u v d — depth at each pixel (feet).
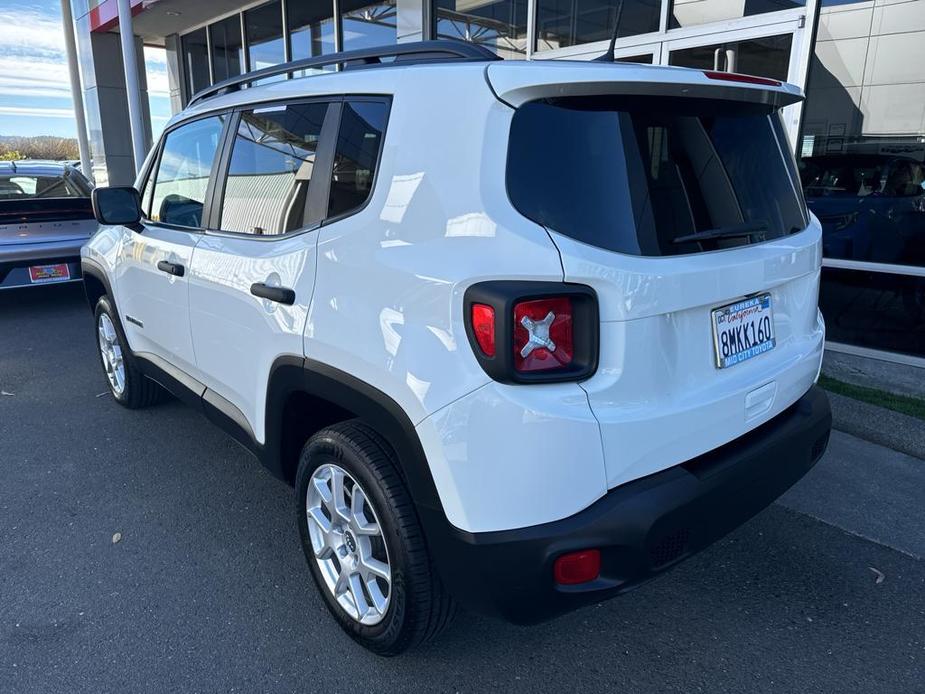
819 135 18.45
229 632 8.43
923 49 16.63
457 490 6.20
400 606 7.17
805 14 17.90
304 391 7.99
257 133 9.38
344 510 7.90
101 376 18.04
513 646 8.20
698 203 6.85
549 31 24.61
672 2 20.88
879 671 7.81
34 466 12.80
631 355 6.11
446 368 6.15
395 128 7.06
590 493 6.06
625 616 8.73
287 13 38.17
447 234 6.32
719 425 6.90
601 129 6.38
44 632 8.42
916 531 10.67
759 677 7.72
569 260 5.83
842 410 14.78
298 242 8.04
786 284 8.06
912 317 17.19
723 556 10.00
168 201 11.72
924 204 16.74
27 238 24.64
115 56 48.88
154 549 10.17
